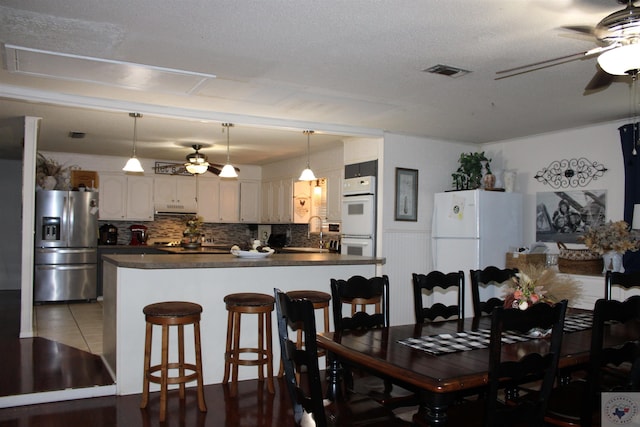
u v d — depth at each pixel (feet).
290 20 8.59
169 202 27.37
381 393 9.09
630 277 11.53
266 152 23.91
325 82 12.25
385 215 18.47
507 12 8.14
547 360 6.66
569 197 17.47
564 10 8.02
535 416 6.70
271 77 11.87
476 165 19.17
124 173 26.27
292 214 25.96
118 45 9.83
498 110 14.85
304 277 14.52
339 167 22.04
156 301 12.51
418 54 10.21
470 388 6.52
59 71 11.47
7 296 24.85
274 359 13.88
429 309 10.37
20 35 9.35
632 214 15.21
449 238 18.56
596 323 7.01
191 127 17.76
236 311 11.87
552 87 12.37
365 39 9.43
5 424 10.19
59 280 22.90
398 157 18.83
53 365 13.43
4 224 26.96
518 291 8.76
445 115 15.60
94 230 23.66
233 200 29.09
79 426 10.16
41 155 23.43
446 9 8.07
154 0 7.87
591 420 7.13
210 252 23.61
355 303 11.37
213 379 13.16
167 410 11.12
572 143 17.46
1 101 13.91
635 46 7.11
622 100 13.56
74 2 7.98
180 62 10.84
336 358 8.24
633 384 7.06
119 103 14.30
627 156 15.39
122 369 12.10
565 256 15.74
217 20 8.63
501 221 18.02
